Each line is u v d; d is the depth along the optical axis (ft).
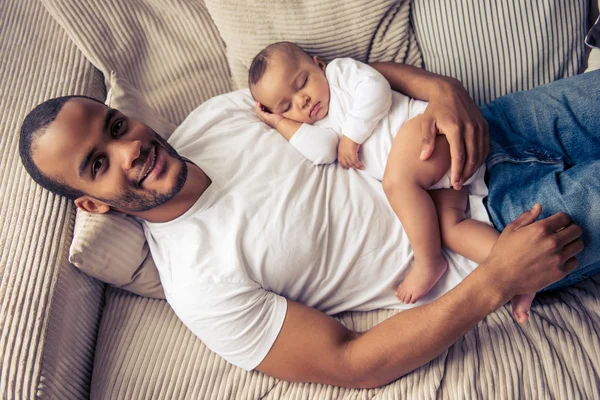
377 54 4.54
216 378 3.67
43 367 3.46
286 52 4.22
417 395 3.31
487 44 4.24
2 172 4.16
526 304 3.26
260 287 3.59
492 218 3.60
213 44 4.91
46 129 3.51
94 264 3.73
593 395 3.14
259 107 4.35
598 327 3.40
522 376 3.26
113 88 4.28
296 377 3.46
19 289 3.65
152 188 3.57
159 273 3.88
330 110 4.16
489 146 3.79
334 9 4.30
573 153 3.67
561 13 4.09
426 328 3.20
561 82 3.80
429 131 3.66
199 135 4.28
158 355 3.80
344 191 3.90
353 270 3.76
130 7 4.81
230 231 3.65
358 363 3.31
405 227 3.64
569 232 3.11
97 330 4.07
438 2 4.27
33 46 4.88
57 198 3.98
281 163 3.95
